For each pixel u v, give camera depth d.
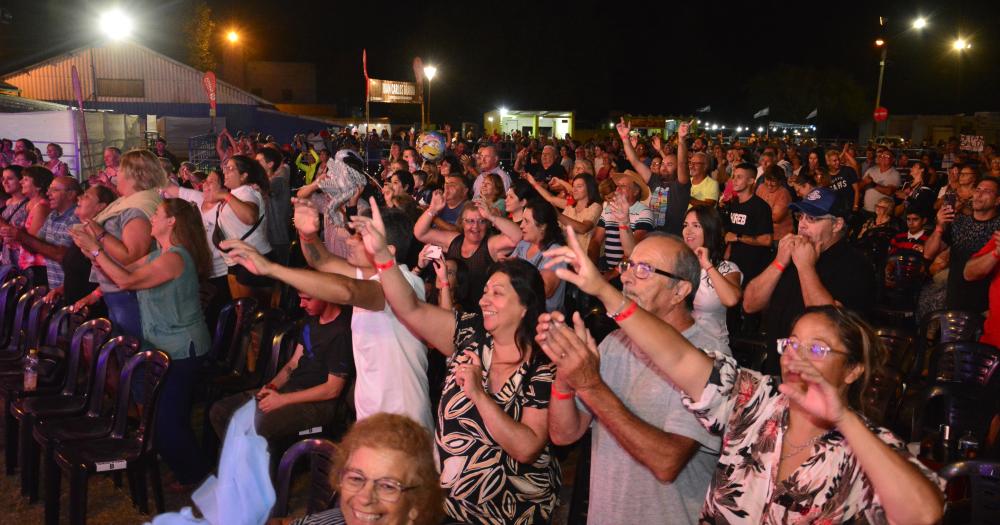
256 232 7.23
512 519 3.00
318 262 3.79
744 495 2.29
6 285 6.78
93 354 5.15
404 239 3.69
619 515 2.68
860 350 2.20
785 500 2.19
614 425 2.44
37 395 5.36
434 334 3.31
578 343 2.38
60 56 37.03
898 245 8.77
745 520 2.28
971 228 6.06
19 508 4.98
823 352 2.18
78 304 5.96
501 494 2.99
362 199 4.52
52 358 5.76
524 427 2.92
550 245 5.45
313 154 17.27
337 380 4.62
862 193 12.77
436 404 5.34
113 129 20.39
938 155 22.27
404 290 3.22
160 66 38.72
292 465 3.31
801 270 4.12
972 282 6.07
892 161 12.95
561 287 5.40
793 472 2.19
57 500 4.65
